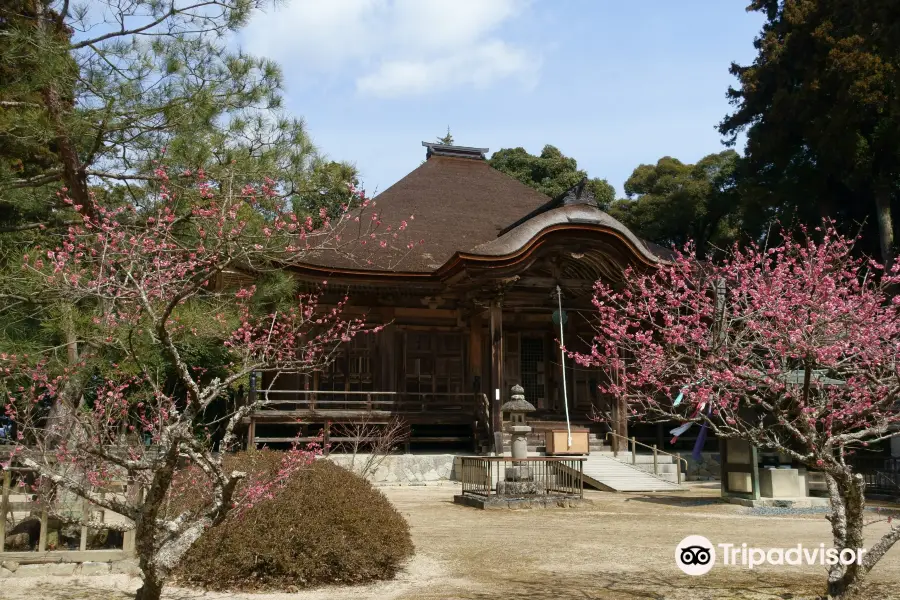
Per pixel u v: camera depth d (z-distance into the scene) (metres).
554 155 49.16
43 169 15.23
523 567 9.81
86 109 12.28
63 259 8.14
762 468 17.31
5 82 12.84
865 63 28.00
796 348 8.55
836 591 7.41
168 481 5.89
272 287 12.45
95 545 9.72
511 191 34.31
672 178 45.53
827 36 29.88
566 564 10.01
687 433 27.78
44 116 12.01
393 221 29.38
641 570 9.60
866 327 9.43
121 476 8.63
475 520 14.51
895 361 8.15
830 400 8.96
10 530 9.52
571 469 18.48
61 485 6.29
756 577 9.15
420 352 26.80
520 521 14.36
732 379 8.41
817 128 30.31
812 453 7.52
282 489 8.71
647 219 45.19
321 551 8.49
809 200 32.50
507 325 28.20
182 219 9.72
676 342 10.70
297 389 25.00
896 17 25.78
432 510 16.17
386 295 26.48
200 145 11.59
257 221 9.75
